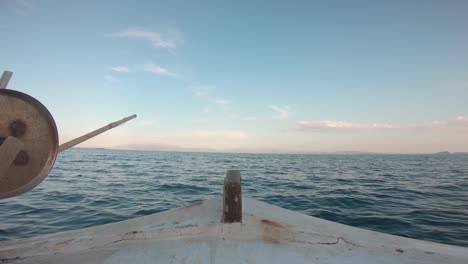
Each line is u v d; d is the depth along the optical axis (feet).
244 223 9.42
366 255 8.64
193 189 43.78
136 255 8.13
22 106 5.91
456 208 29.07
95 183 47.73
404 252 9.07
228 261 7.77
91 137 7.88
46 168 5.98
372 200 33.78
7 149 5.45
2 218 23.59
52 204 29.53
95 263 7.79
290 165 124.57
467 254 9.31
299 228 9.76
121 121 9.08
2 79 6.56
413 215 25.90
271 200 33.96
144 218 10.65
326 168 102.89
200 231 9.23
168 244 8.71
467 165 137.59
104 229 10.02
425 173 80.69
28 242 9.29
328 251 8.75
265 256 8.12
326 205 30.76
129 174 66.59
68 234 9.87
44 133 6.00
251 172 80.89
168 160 159.53
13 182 5.85
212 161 159.63
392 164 143.74
